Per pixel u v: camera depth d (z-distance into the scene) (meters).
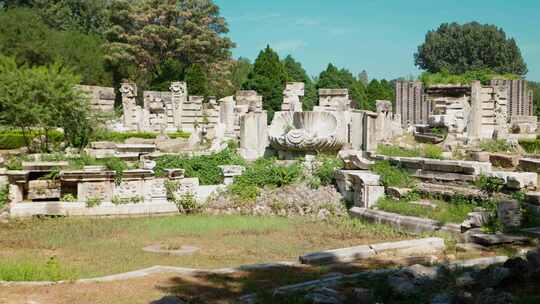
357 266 10.42
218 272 10.09
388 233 14.45
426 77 35.28
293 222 16.66
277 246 13.24
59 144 26.75
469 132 29.98
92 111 27.12
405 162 17.30
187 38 59.62
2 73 24.83
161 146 29.06
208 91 58.50
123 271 10.60
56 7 69.94
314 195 18.38
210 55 62.91
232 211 18.55
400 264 10.45
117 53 57.50
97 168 18.45
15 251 12.70
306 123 21.66
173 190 18.55
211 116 39.28
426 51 83.50
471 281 8.34
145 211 17.97
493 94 31.17
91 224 16.38
